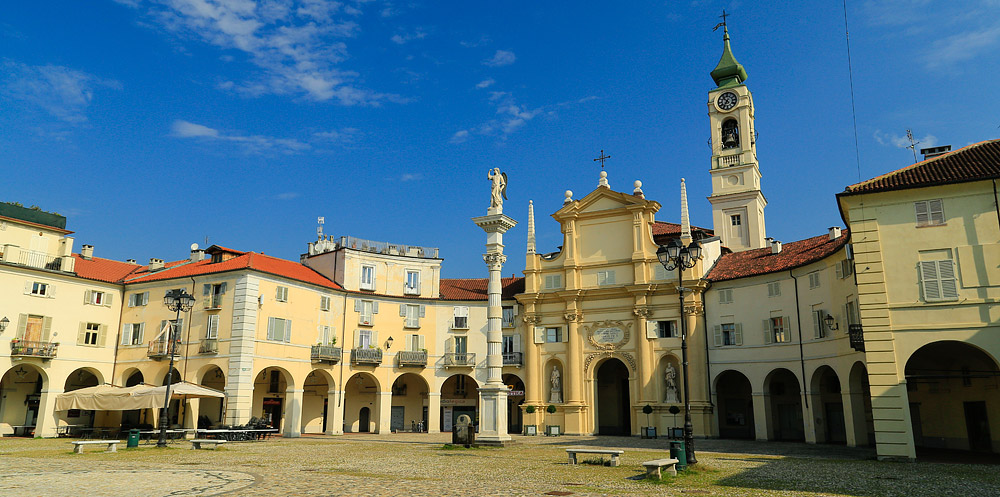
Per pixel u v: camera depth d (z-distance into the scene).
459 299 56.22
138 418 48.31
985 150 29.05
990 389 32.69
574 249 54.94
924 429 36.66
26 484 16.84
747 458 27.56
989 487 18.39
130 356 47.59
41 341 43.78
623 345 51.78
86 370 48.84
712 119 69.38
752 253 51.41
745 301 46.62
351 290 52.94
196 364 44.66
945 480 19.91
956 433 34.75
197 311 45.75
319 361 48.91
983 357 32.81
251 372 43.38
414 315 55.19
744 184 66.50
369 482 17.95
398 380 56.56
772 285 44.69
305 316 48.41
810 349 40.97
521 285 58.50
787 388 48.56
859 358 34.84
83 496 14.73
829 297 38.94
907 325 26.66
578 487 17.50
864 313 27.28
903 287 26.97
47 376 44.06
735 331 46.81
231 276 44.91
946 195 27.05
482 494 15.84
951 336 26.03
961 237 26.55
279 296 46.34
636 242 52.66
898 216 27.59
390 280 55.12
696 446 37.34
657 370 50.06
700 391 47.91
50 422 43.84
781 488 17.67
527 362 54.56
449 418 56.97
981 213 26.44
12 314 42.84
